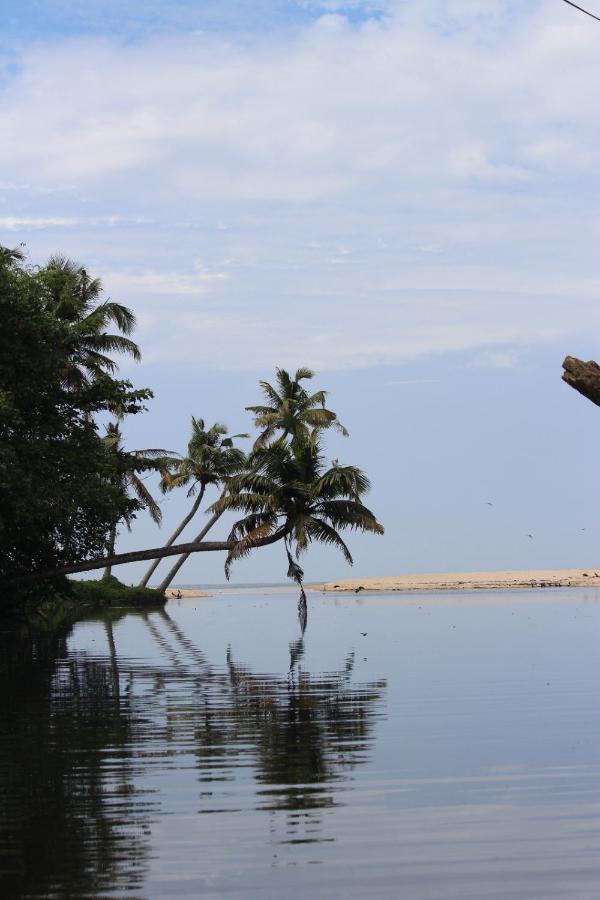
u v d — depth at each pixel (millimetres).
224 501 51656
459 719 18781
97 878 9797
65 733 17734
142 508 42188
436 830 11289
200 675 27359
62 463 37531
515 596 95938
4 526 35562
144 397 40844
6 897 9320
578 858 10289
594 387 10000
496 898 9219
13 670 29453
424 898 9242
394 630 46844
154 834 11203
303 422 68188
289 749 15938
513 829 11305
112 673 28156
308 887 9547
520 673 26453
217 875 9883
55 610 64062
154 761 15086
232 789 13234
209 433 75438
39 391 37125
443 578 171125
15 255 40062
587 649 34094
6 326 35125
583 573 171250
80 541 41969
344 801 12570
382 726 18062
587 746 15891
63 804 12492
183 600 106812
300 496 51812
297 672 27750
